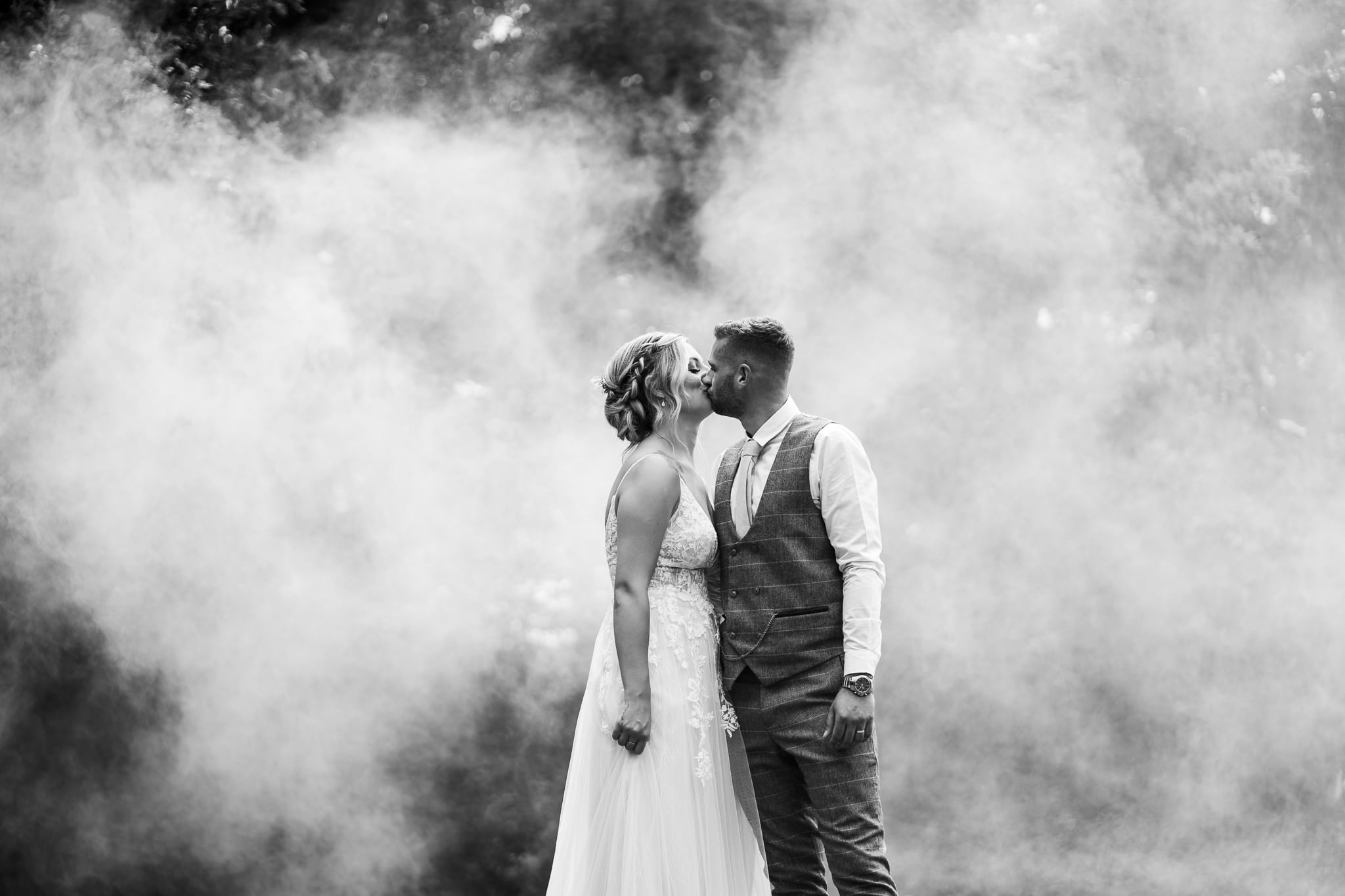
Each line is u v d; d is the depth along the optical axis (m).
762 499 2.64
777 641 2.60
